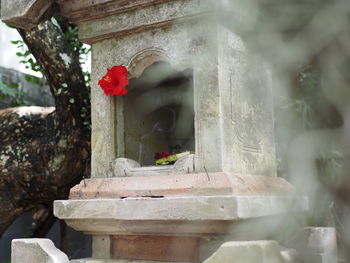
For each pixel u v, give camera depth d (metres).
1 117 4.27
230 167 2.75
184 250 2.78
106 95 3.15
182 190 2.66
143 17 2.99
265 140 3.29
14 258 2.75
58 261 2.62
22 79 5.35
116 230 2.90
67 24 4.62
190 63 2.85
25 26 3.23
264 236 2.97
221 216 2.44
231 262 2.23
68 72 3.95
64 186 4.03
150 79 3.46
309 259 3.04
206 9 2.73
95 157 3.16
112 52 3.16
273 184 3.09
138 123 3.47
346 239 2.30
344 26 1.36
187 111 3.82
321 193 3.34
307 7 1.45
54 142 3.93
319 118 3.35
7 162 4.00
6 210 4.07
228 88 2.83
